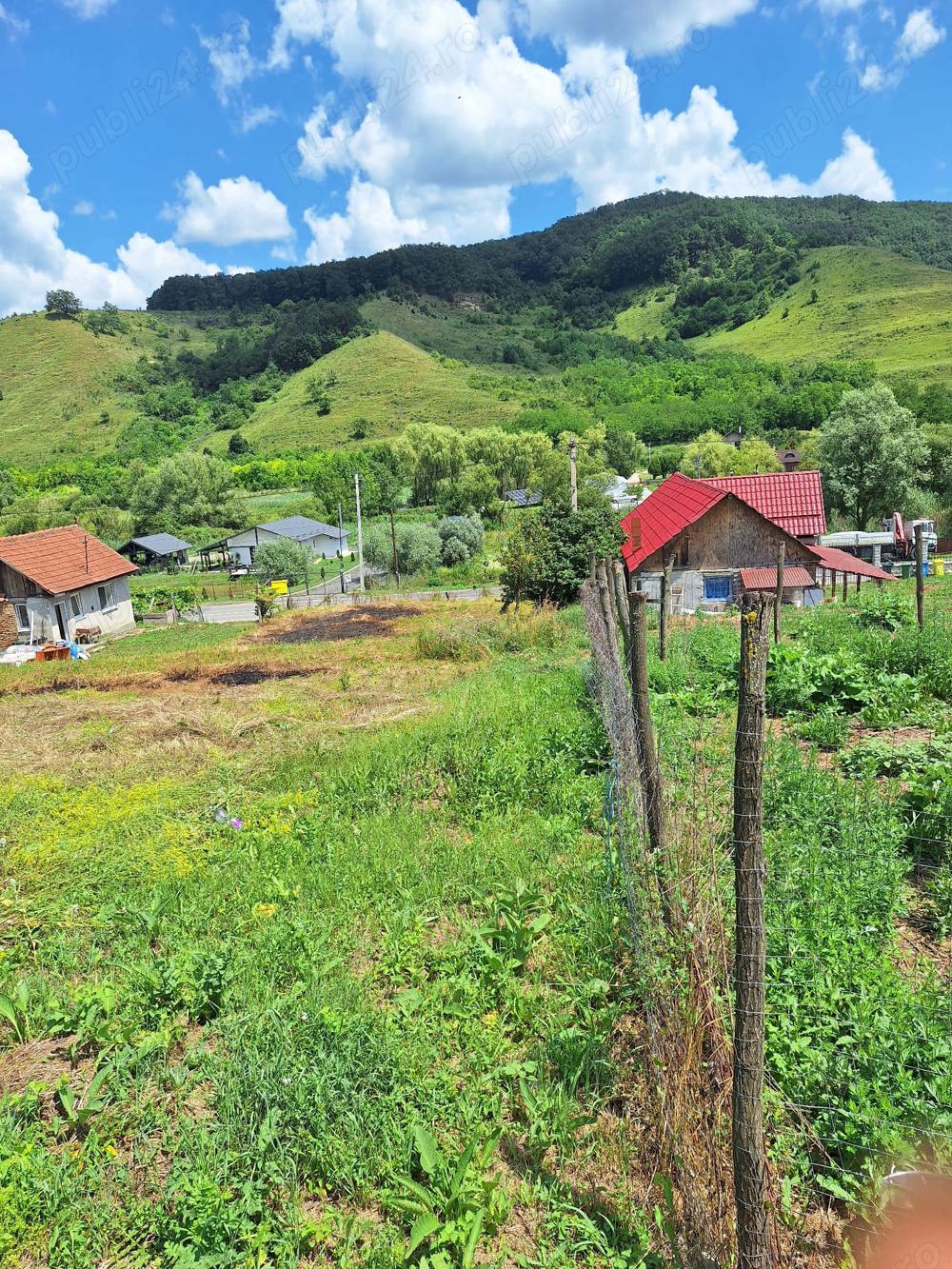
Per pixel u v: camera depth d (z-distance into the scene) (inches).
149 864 309.9
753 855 118.0
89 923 266.4
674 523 1049.5
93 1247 141.3
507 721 443.2
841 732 350.6
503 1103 170.2
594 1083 174.1
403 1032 189.5
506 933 222.7
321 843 313.9
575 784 338.3
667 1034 145.3
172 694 674.2
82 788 418.6
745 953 117.8
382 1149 155.9
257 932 244.8
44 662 979.3
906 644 466.0
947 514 1978.3
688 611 1008.2
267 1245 141.0
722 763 292.7
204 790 402.0
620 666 210.7
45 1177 154.4
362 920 250.4
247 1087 170.1
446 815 332.8
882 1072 147.6
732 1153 123.4
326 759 432.5
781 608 740.0
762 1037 118.0
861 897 203.8
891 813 253.8
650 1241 136.6
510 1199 148.3
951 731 343.6
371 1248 139.1
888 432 1877.5
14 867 314.8
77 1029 200.4
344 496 3083.2
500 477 3533.5
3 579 1167.6
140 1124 169.3
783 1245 127.4
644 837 177.2
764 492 1199.6
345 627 1065.5
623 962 205.9
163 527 3159.5
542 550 964.6
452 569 2006.6
